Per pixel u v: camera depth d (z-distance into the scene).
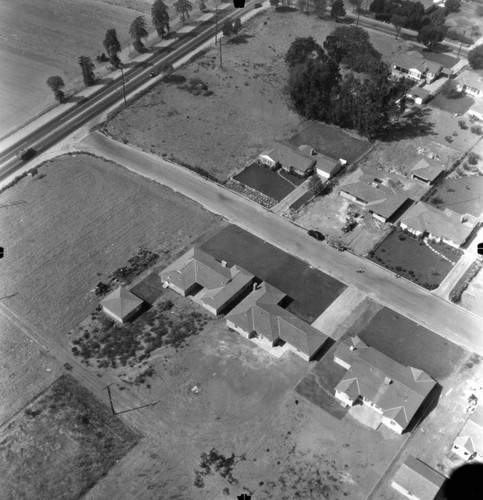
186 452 87.81
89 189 137.25
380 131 159.88
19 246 122.12
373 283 116.00
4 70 182.62
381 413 92.50
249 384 97.06
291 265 119.44
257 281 115.81
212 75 179.38
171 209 132.50
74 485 83.75
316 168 143.00
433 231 124.81
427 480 82.12
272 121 162.75
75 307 109.94
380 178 141.12
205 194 137.00
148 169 143.88
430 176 139.75
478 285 116.12
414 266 120.06
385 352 102.81
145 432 90.31
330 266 119.50
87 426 91.06
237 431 90.50
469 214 132.12
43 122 160.25
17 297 111.81
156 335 104.75
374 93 148.38
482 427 88.38
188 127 158.88
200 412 93.06
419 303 112.19
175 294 112.50
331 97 157.88
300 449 88.19
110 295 109.31
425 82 179.75
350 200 136.25
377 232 127.75
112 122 159.75
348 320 108.38
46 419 91.94
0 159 146.88
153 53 192.38
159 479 84.56
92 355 101.62
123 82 166.88
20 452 87.75
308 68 156.50
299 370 99.31
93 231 126.19
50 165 144.75
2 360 100.44
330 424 91.56
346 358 99.00
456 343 105.00
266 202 135.38
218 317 108.31
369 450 88.25
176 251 121.75
